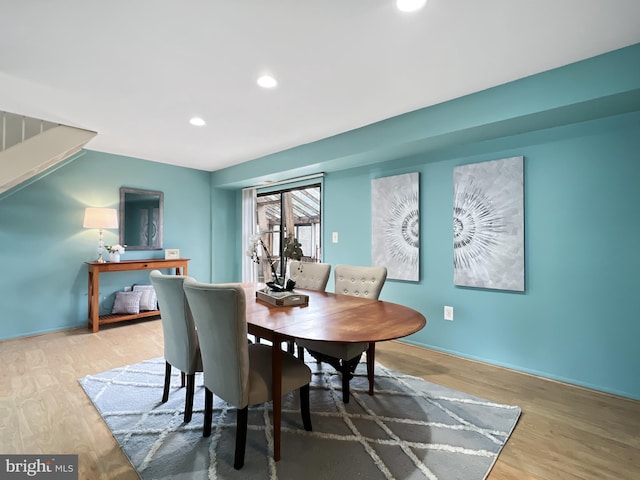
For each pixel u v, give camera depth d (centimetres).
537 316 264
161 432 186
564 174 250
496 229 281
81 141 323
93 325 377
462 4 154
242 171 473
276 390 163
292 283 244
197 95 250
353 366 243
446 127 262
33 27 167
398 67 211
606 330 236
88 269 399
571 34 177
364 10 157
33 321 369
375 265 369
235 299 149
